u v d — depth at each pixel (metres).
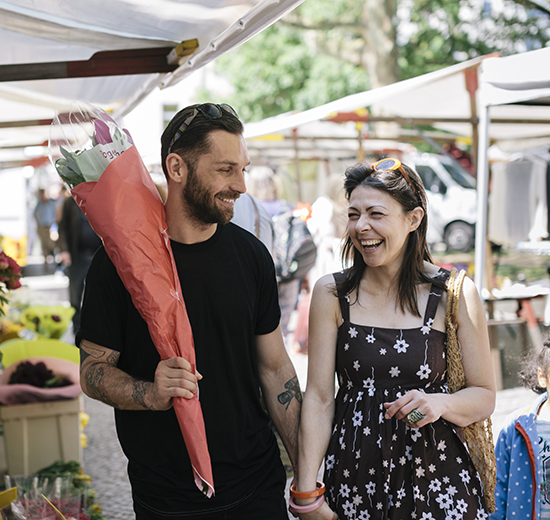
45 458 3.66
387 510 1.64
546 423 1.95
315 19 16.25
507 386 4.78
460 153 12.20
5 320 4.54
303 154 11.70
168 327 1.55
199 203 1.63
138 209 1.58
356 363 1.72
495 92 3.74
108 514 3.34
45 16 2.21
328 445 1.76
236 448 1.74
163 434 1.70
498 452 2.04
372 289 1.76
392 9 15.82
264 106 17.89
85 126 1.62
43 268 16.14
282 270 4.59
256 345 1.93
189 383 1.52
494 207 6.69
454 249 11.72
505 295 5.16
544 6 13.80
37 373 3.73
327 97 16.81
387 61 15.95
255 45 17.44
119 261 1.56
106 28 2.35
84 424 4.34
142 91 3.32
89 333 1.70
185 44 2.44
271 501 1.79
